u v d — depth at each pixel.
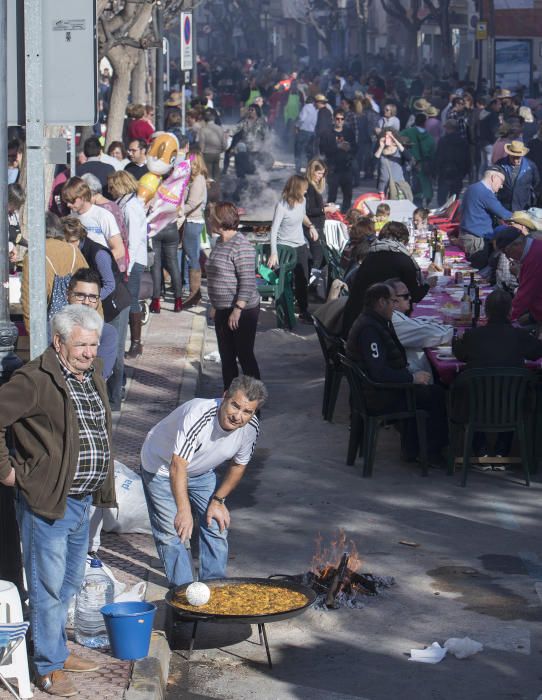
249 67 93.25
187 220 20.14
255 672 7.97
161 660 7.62
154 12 25.30
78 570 7.25
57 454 6.78
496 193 20.83
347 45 95.62
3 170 7.07
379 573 9.62
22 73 7.01
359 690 7.71
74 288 9.88
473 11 65.56
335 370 14.06
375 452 13.02
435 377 12.91
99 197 13.80
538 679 7.84
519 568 9.71
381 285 12.23
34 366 6.80
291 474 12.26
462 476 11.89
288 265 19.09
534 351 12.16
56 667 7.04
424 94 50.03
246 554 10.04
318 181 21.16
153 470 8.34
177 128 26.75
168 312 19.98
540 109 43.56
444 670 7.97
